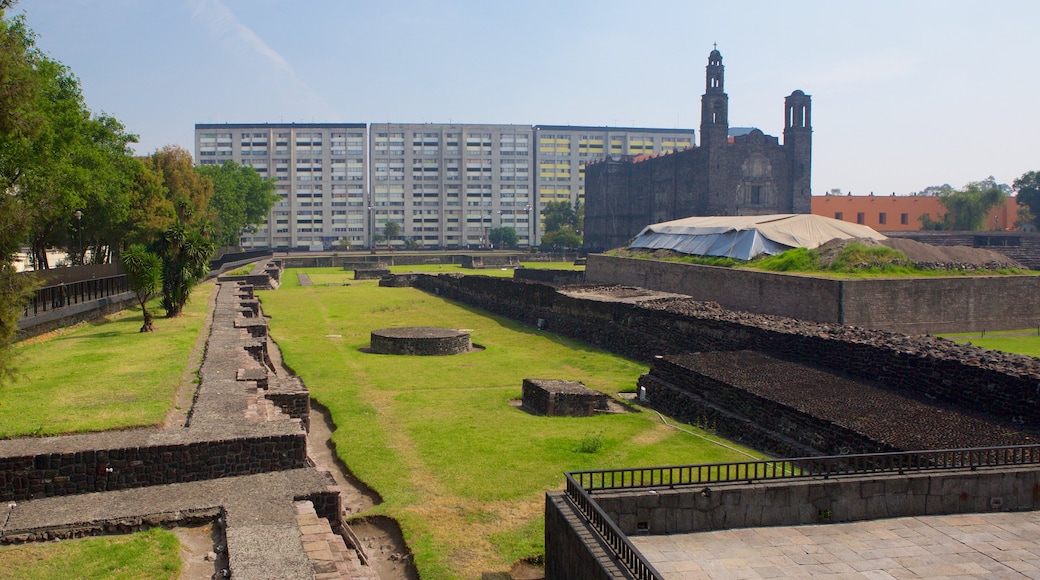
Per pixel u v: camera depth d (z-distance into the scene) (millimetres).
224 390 22453
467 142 184750
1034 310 40312
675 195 113625
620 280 67125
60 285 38188
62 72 42719
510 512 16359
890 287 37594
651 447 21078
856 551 11930
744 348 30031
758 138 104625
